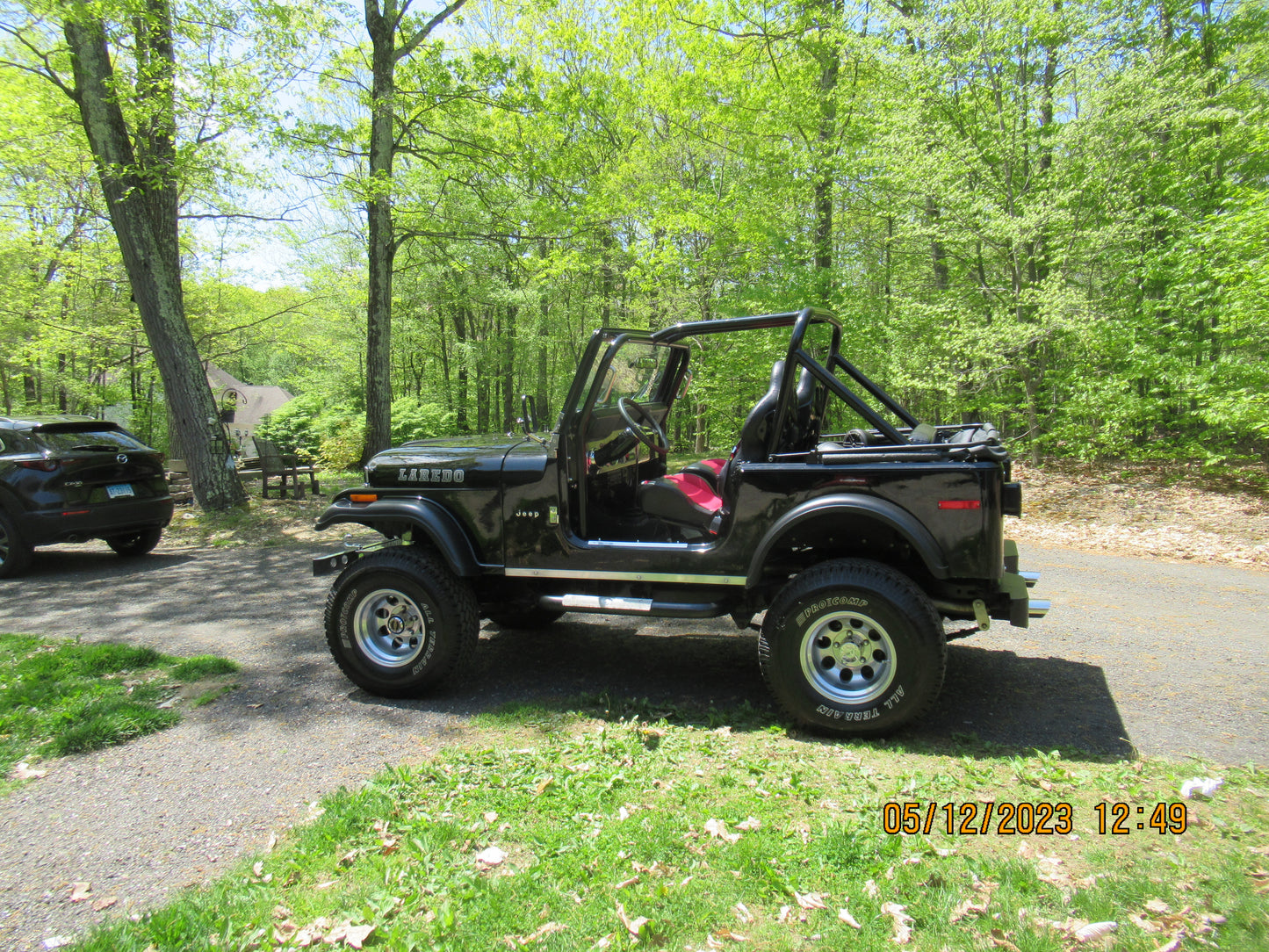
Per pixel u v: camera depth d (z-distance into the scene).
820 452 3.46
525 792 2.90
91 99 9.00
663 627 4.28
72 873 2.50
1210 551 7.04
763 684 4.14
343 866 2.45
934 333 10.91
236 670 4.46
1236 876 2.22
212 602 6.09
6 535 7.05
